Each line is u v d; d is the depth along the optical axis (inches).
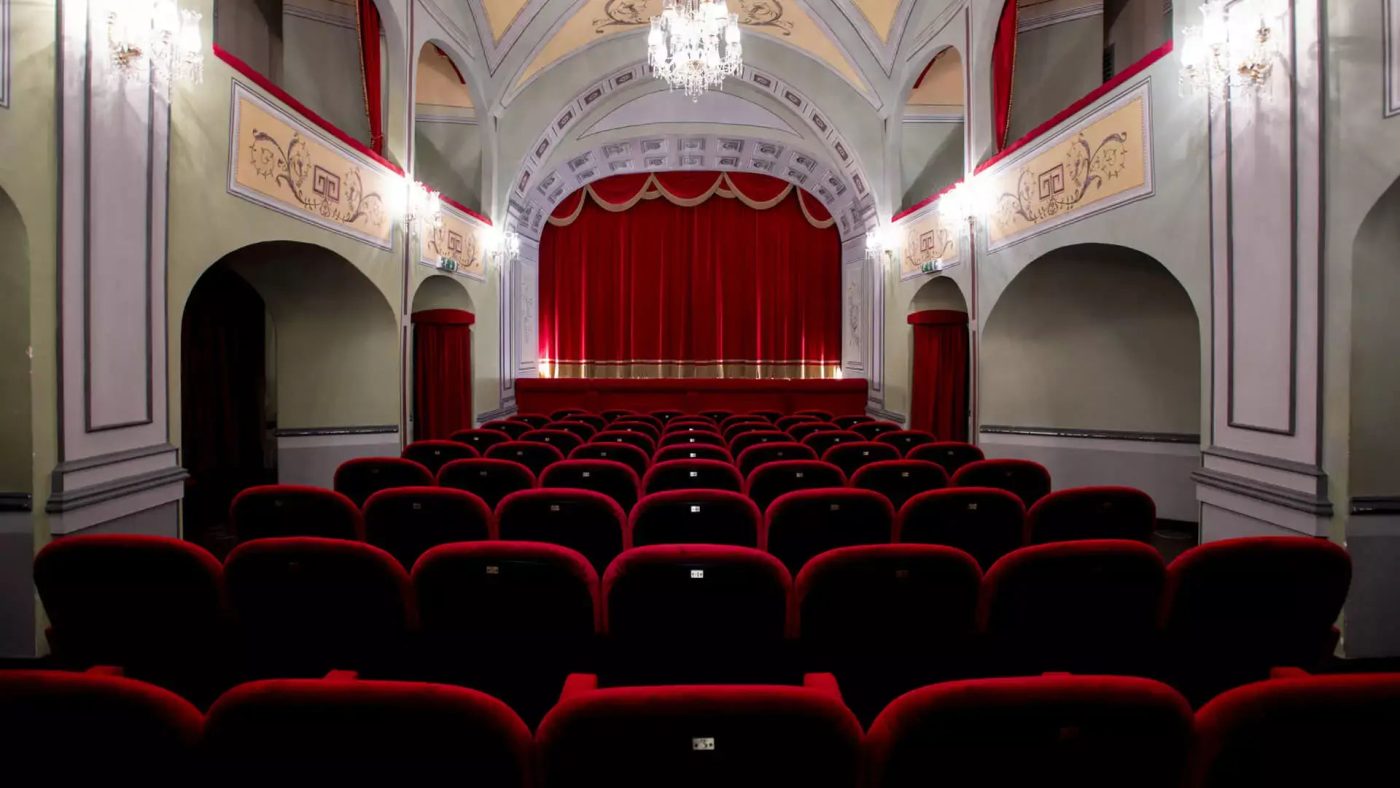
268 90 219.9
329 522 128.0
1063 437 297.1
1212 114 174.1
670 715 44.7
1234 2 161.5
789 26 419.2
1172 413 277.1
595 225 622.8
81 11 146.5
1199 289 180.5
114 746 48.3
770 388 518.3
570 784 46.1
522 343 540.4
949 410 398.0
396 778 46.3
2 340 137.3
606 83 442.3
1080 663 87.5
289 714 45.2
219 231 198.1
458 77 409.1
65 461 144.3
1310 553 83.0
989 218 302.4
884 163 430.6
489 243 437.1
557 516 121.5
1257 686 48.0
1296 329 148.6
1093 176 225.9
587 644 84.7
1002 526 127.6
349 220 274.4
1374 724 47.2
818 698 45.8
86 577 84.0
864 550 81.5
